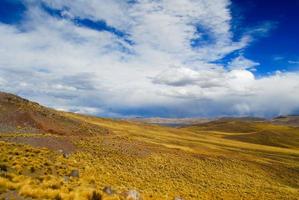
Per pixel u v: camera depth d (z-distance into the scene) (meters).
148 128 171.62
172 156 71.00
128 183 34.03
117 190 24.94
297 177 80.25
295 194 61.84
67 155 39.31
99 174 33.31
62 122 71.88
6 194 15.73
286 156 120.56
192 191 44.62
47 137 48.34
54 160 31.73
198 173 61.59
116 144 64.12
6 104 64.69
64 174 25.91
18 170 22.92
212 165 73.44
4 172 20.80
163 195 32.38
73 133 67.50
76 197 16.80
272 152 131.62
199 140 146.88
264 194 55.66
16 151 29.67
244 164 82.62
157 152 70.81
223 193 49.66
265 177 74.69
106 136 73.06
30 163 25.72
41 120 65.50
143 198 25.55
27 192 16.05
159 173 52.97
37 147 37.62
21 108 65.06
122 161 51.69
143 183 38.81
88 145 53.91
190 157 75.88
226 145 139.25
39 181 19.77
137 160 56.53
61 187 18.75
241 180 65.81
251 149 134.38
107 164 44.94
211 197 43.78
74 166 32.31
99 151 52.59
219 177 63.38
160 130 175.12
